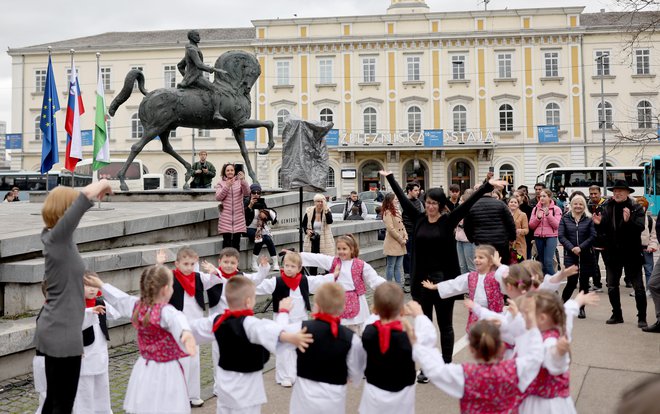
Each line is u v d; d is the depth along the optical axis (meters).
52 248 3.99
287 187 9.89
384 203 11.11
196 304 5.49
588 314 9.06
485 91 45.72
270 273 10.30
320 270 10.75
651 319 8.62
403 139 45.50
